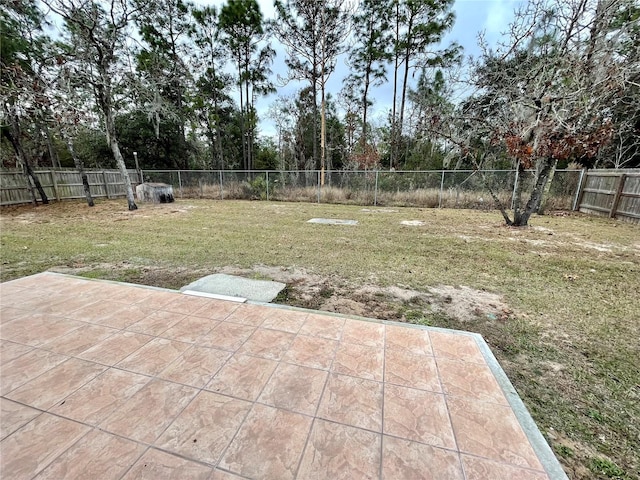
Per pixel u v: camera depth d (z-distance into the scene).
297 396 1.58
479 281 3.52
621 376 1.89
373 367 1.84
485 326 2.50
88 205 10.14
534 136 6.13
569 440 1.42
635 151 10.00
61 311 2.52
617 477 1.25
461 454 1.27
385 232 6.18
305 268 3.90
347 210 9.66
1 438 1.31
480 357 1.95
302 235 5.82
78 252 4.57
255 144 20.42
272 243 5.18
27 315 2.45
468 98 7.88
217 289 3.15
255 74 16.00
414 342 2.12
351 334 2.21
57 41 9.24
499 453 1.27
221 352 1.97
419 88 14.78
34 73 8.11
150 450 1.26
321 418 1.44
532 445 1.32
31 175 10.38
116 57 8.79
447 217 8.24
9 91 7.41
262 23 14.73
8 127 9.65
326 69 14.56
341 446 1.29
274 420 1.42
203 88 16.05
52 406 1.50
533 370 1.95
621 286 3.39
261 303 2.71
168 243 5.13
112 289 3.00
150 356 1.91
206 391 1.61
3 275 3.56
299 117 18.78
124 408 1.49
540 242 5.39
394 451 1.27
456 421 1.44
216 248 4.82
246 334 2.19
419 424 1.42
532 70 5.96
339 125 19.11
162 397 1.56
